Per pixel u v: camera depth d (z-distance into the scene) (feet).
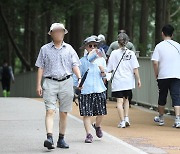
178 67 56.75
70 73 42.65
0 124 57.00
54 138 48.06
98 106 46.14
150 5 152.15
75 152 41.47
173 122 60.90
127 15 129.90
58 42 42.24
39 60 42.65
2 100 88.33
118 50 56.29
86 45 46.62
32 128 54.19
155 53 57.26
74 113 67.67
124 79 55.83
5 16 185.68
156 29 110.22
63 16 167.53
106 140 47.21
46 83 42.34
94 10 163.94
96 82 46.11
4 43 206.59
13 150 42.24
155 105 72.54
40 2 150.10
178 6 165.89
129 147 43.83
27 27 174.09
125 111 56.90
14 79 156.87
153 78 72.95
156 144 46.37
